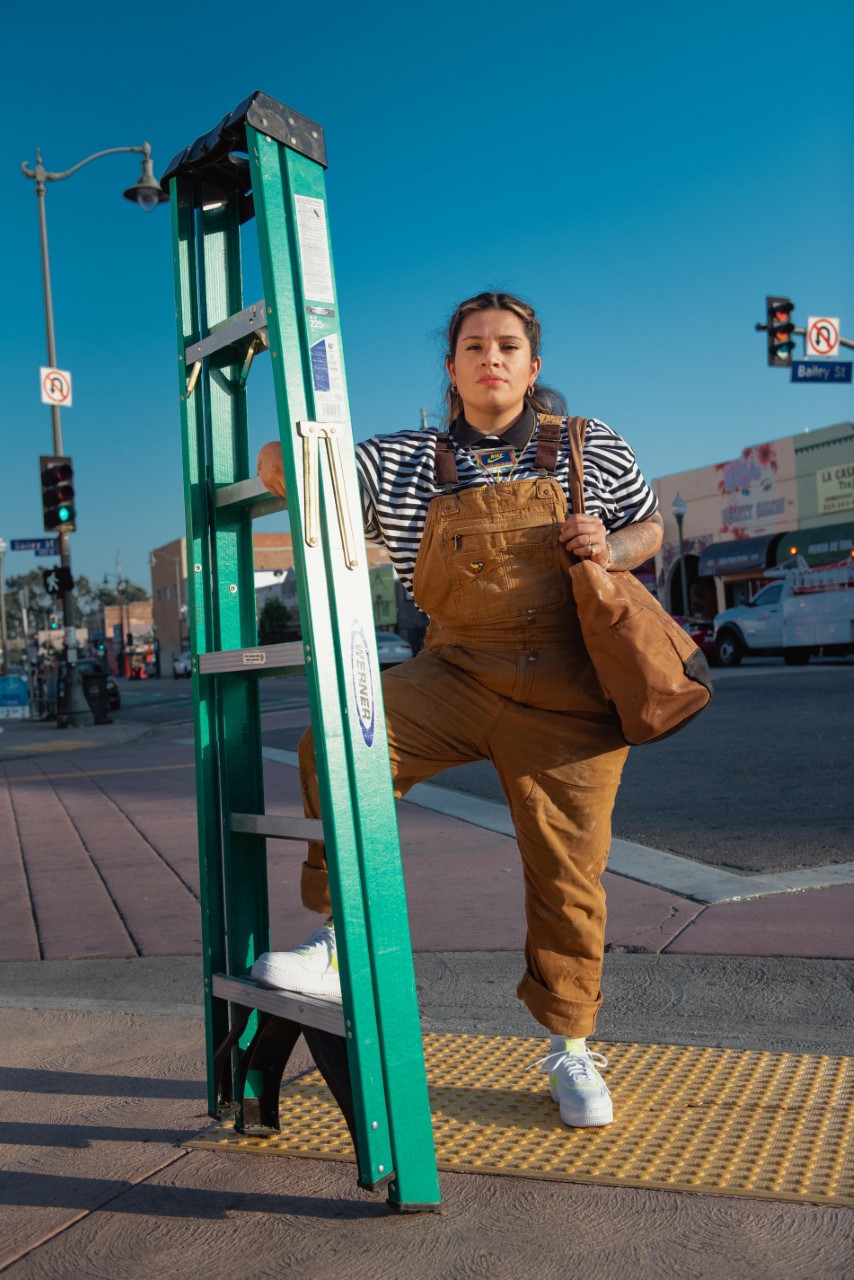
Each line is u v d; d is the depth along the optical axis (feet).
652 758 30.19
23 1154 7.92
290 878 18.15
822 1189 6.84
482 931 13.92
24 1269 6.40
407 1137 6.74
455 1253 6.31
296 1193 7.15
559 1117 8.13
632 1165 7.30
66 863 20.89
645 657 7.12
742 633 77.97
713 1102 8.25
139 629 358.64
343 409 6.91
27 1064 9.76
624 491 7.98
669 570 121.60
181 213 7.95
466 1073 9.15
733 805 22.20
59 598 66.64
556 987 8.02
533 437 8.00
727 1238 6.35
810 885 15.11
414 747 7.61
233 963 8.02
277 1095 7.86
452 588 7.62
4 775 40.83
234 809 8.03
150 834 23.58
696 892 15.08
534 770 7.73
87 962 13.75
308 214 6.88
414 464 7.81
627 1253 6.23
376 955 6.64
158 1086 9.11
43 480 63.00
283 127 6.81
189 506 7.81
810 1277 5.92
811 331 53.98
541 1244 6.37
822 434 101.04
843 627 70.49
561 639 7.61
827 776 24.90
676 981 11.39
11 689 82.94
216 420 7.98
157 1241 6.63
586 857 7.86
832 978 11.14
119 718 79.36
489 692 7.68
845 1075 8.64
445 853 19.21
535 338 8.06
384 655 101.19
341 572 6.75
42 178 64.49
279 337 6.62
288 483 6.62
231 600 8.01
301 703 69.10
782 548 94.84
